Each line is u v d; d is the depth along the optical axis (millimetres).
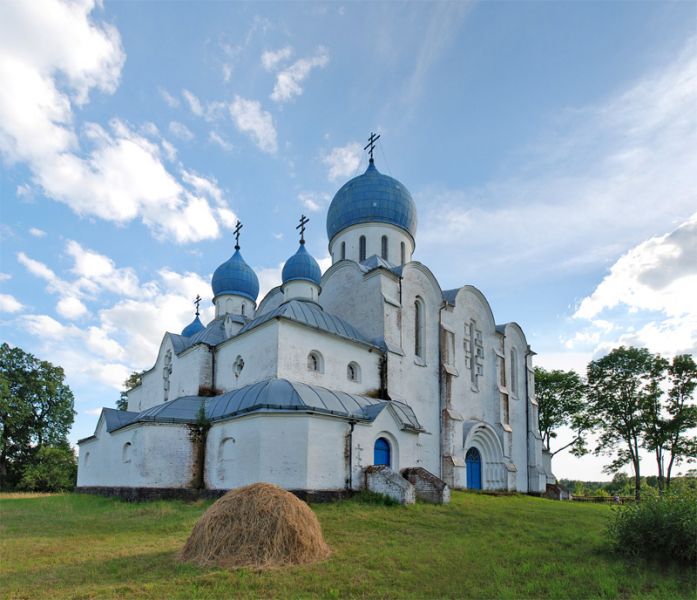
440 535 17141
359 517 19484
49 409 54406
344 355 30328
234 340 31812
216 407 27875
